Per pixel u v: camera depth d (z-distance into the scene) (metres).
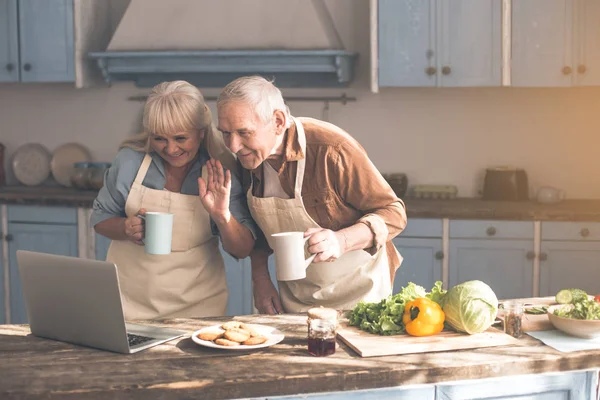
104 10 4.91
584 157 4.64
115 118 5.04
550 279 4.14
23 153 5.13
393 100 4.76
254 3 4.53
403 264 4.27
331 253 2.04
